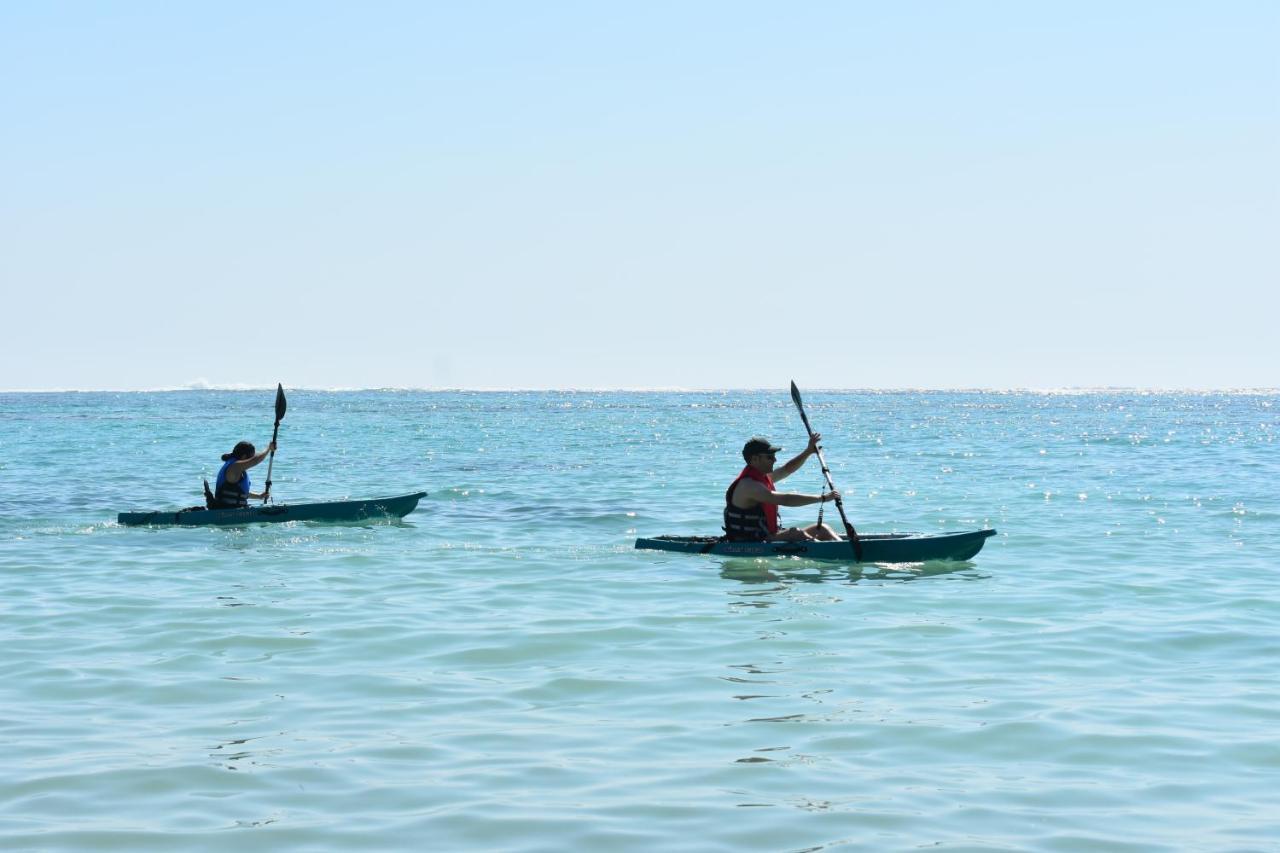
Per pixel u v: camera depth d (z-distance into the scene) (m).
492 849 5.80
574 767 7.07
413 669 9.66
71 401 171.62
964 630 11.24
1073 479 30.17
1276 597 12.90
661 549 16.61
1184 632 11.06
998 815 6.27
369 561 15.85
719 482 29.62
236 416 96.62
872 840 5.92
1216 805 6.42
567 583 14.02
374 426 75.00
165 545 17.52
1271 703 8.49
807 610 12.28
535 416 100.38
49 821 6.17
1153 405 151.12
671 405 150.25
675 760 7.21
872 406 147.12
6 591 13.45
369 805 6.42
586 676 9.41
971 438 56.12
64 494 26.38
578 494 26.30
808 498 15.60
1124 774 6.95
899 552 15.37
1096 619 11.75
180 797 6.54
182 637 10.91
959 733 7.77
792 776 6.91
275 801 6.48
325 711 8.35
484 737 7.70
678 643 10.67
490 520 21.14
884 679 9.29
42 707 8.45
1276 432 62.84
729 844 5.87
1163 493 25.89
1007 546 17.30
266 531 19.25
